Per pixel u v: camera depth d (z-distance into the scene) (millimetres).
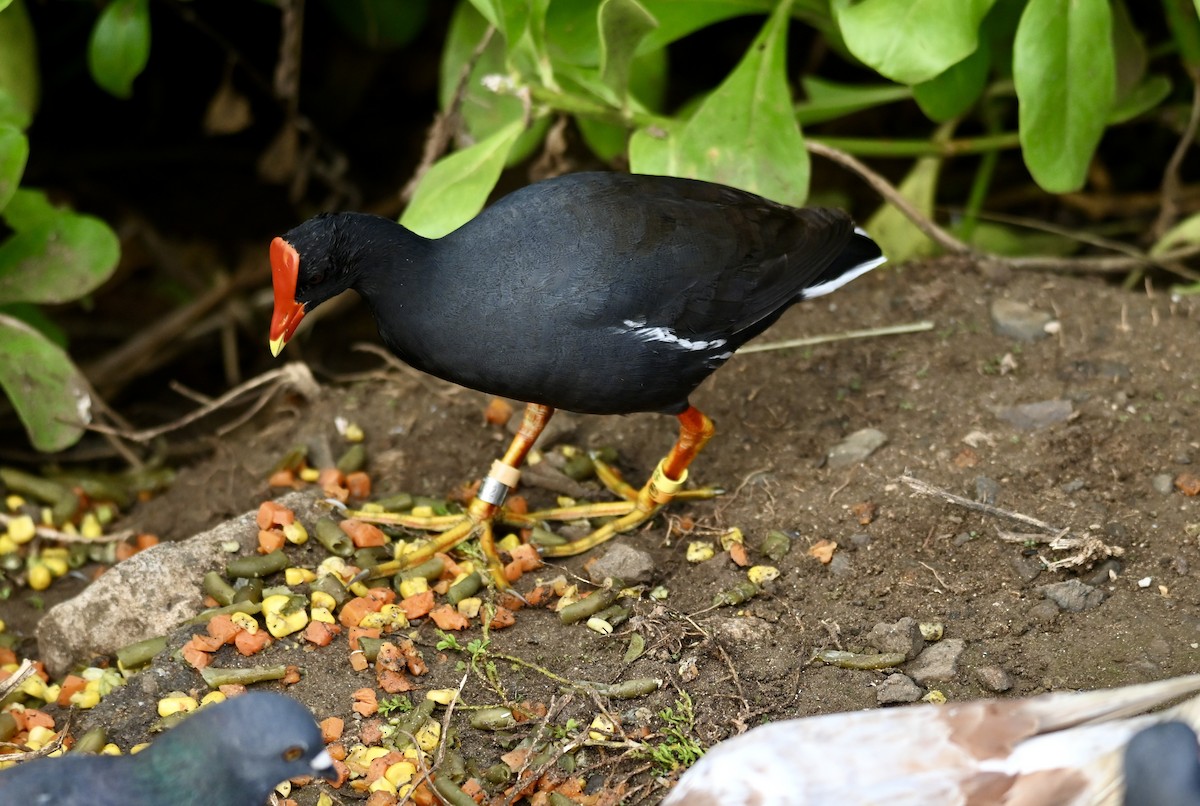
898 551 9477
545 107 11094
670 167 10859
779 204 9773
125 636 9375
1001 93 13414
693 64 16359
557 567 9828
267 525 9859
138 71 12477
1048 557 9234
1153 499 9586
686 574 9641
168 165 16250
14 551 10812
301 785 8156
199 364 15547
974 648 8758
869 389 10938
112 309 16000
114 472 13242
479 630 9211
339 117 16359
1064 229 14484
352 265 8781
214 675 8703
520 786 7945
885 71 10328
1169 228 13094
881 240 13000
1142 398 10375
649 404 9266
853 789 6629
